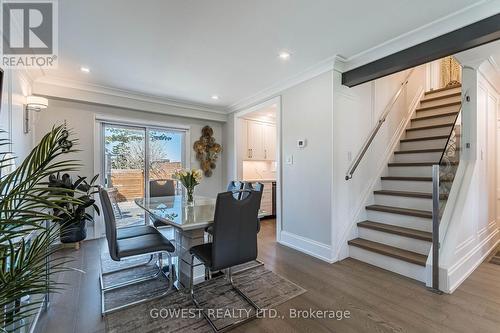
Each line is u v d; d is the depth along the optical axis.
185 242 2.53
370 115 3.50
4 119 2.28
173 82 3.62
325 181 3.02
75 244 3.41
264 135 5.72
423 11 1.98
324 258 3.00
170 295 2.20
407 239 2.74
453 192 2.66
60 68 3.10
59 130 1.13
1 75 1.73
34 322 1.73
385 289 2.27
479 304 2.01
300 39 2.43
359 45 2.54
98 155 4.00
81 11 1.96
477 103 2.79
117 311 1.95
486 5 1.87
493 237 3.38
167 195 3.97
